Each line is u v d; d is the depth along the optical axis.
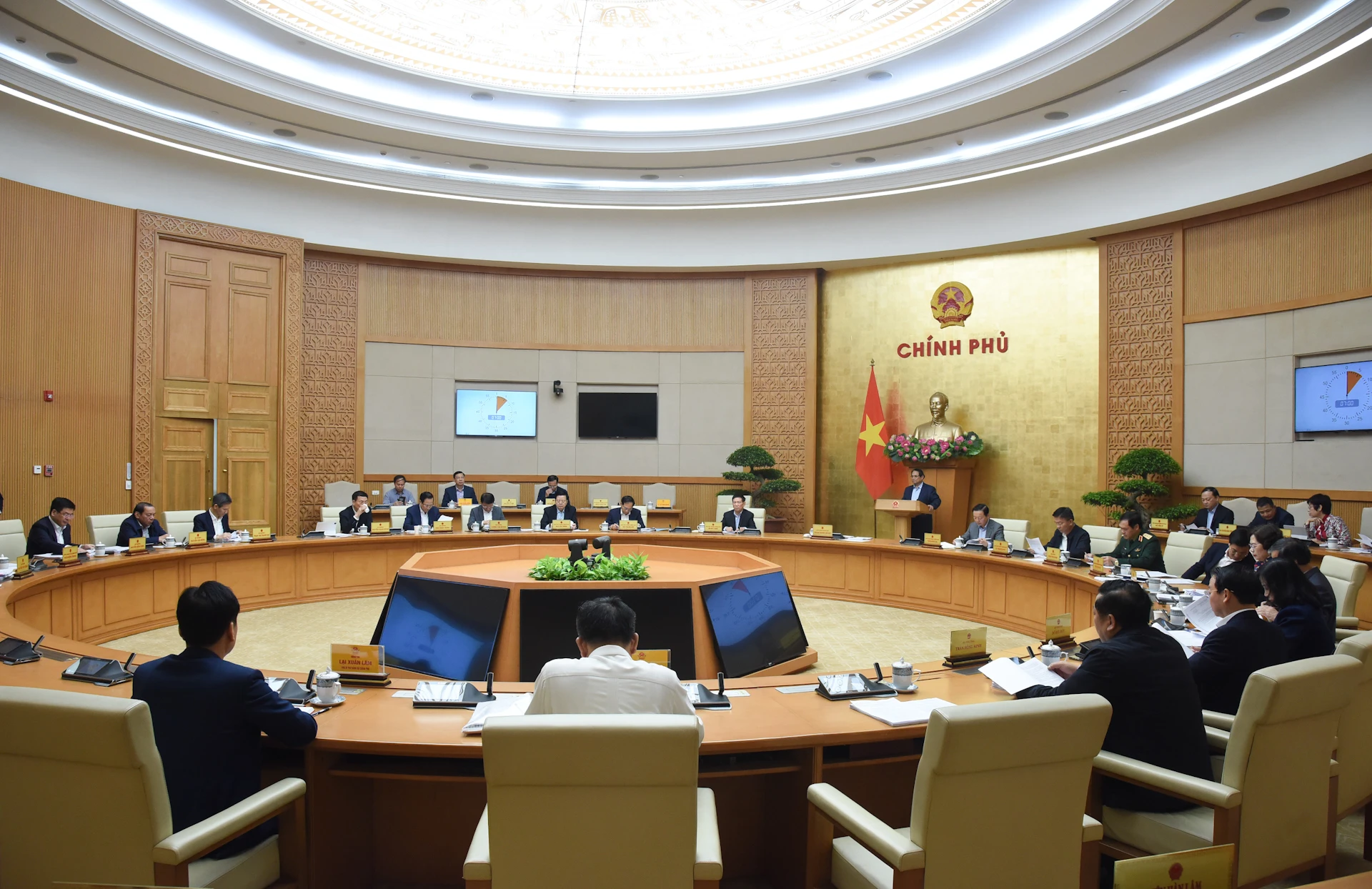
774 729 2.74
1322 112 7.46
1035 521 10.34
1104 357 9.68
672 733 1.90
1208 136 8.30
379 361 11.37
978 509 8.20
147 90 8.20
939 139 9.12
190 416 9.63
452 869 2.94
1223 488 8.77
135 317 9.16
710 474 11.92
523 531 8.93
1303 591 3.67
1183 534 7.09
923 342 11.09
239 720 2.39
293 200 10.42
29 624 5.55
